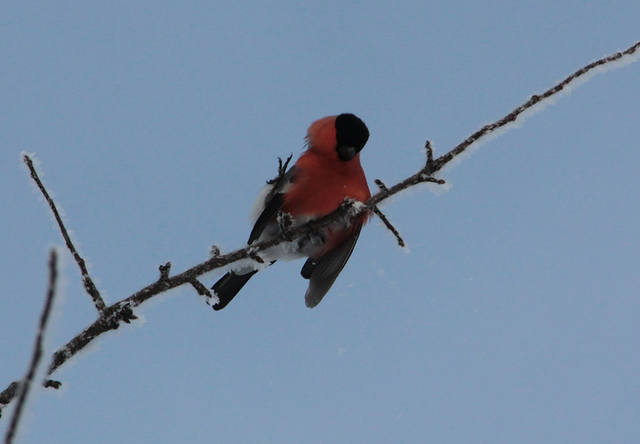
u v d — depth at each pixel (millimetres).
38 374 3846
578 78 7453
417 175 8156
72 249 6750
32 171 6805
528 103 7723
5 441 3752
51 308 3801
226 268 7777
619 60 7336
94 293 6746
